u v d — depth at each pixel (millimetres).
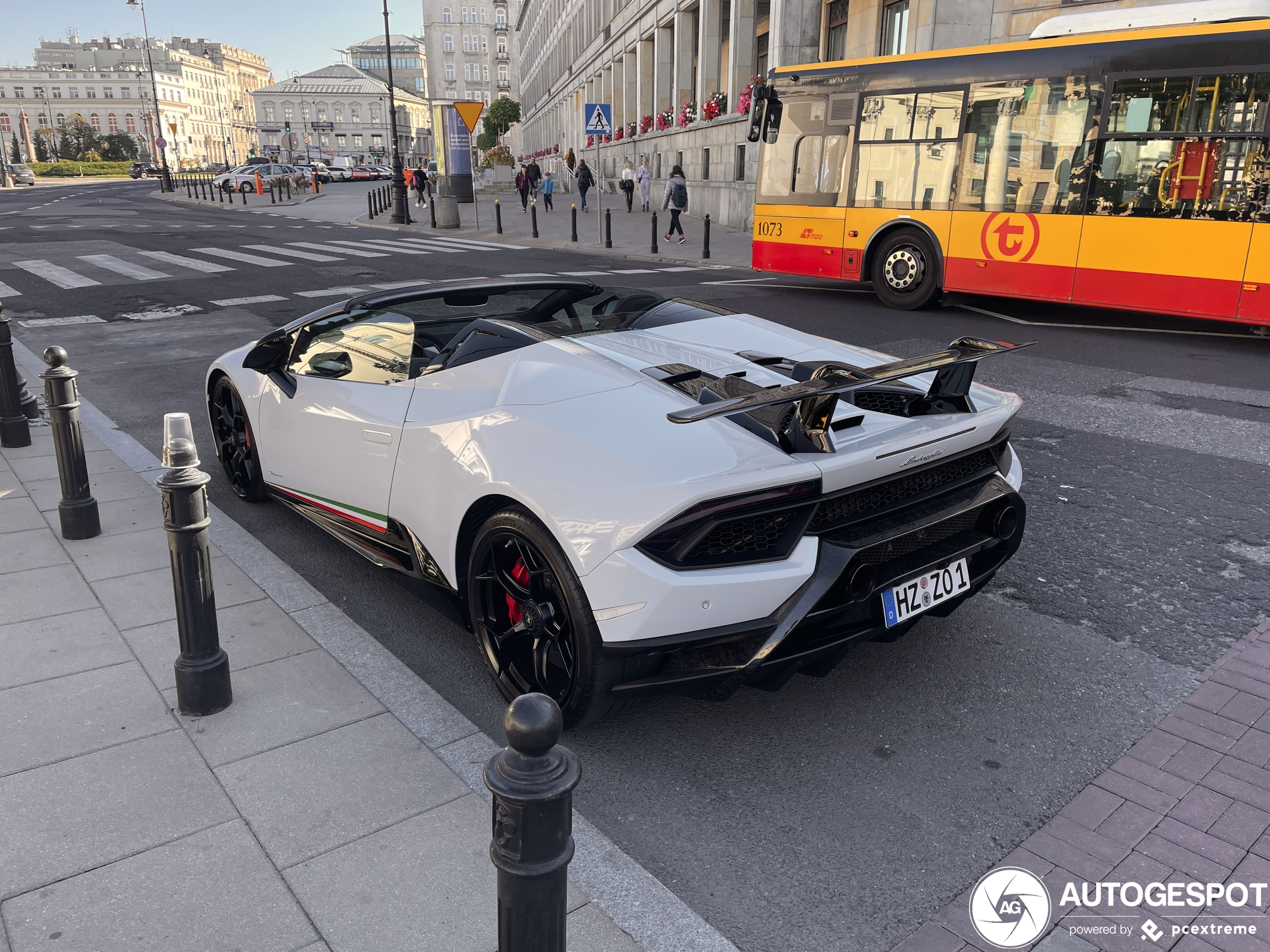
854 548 2496
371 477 3375
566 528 2451
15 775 2523
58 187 72688
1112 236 9328
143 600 3617
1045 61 9594
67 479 4160
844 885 2221
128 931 1993
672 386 2814
